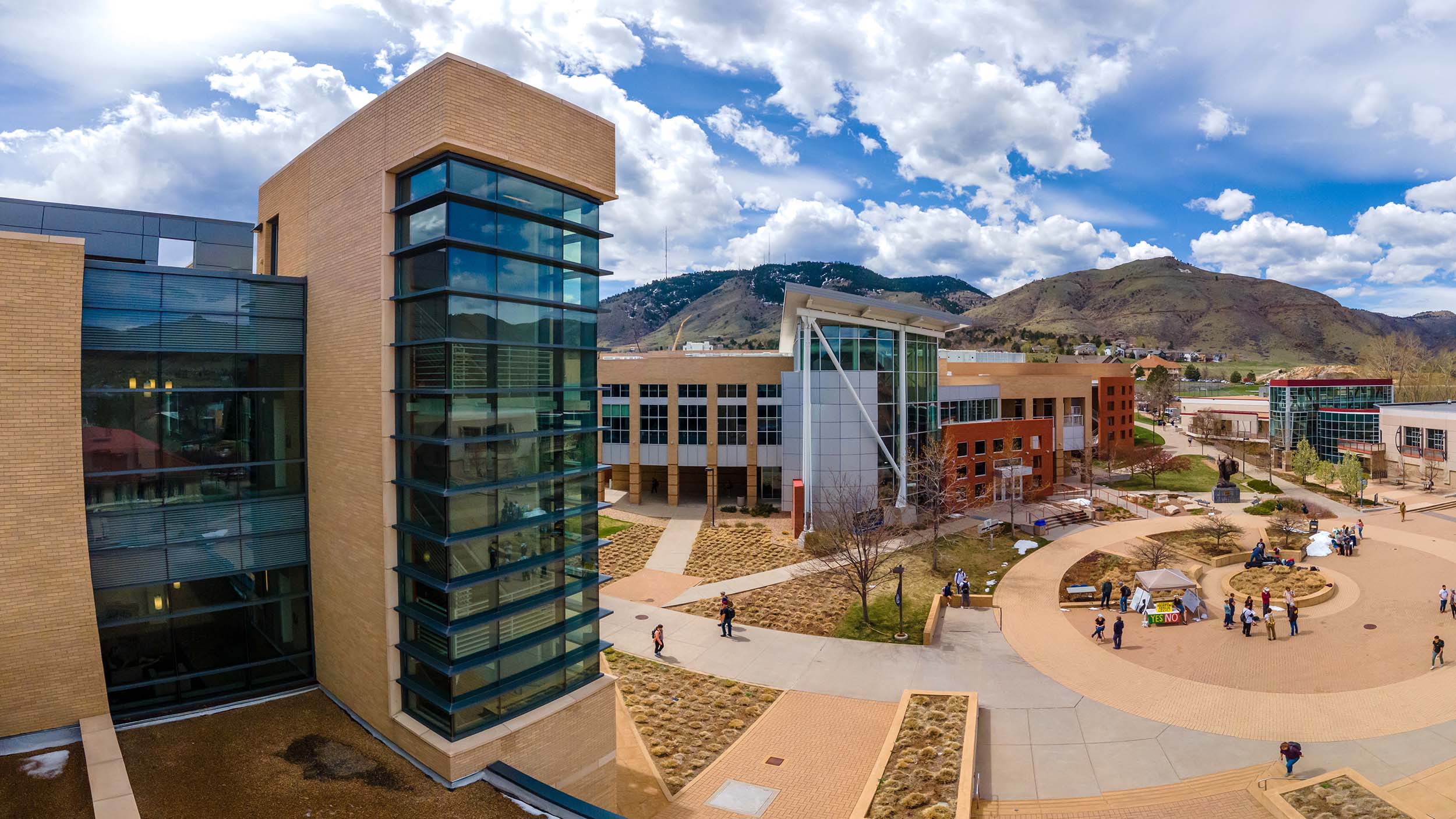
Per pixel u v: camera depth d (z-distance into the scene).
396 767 15.69
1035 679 27.80
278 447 18.67
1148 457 72.56
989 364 76.81
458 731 15.59
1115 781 20.97
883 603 36.41
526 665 17.09
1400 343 147.88
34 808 13.06
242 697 18.22
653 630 32.31
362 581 17.08
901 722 23.86
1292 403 78.19
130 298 16.34
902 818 18.73
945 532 50.19
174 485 17.08
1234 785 20.39
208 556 17.58
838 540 40.00
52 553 15.00
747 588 39.19
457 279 15.19
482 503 15.90
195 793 14.23
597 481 18.91
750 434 57.81
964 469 58.34
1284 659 28.81
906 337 53.00
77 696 15.59
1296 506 55.84
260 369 18.31
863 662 29.52
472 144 14.80
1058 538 49.31
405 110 15.37
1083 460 72.44
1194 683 27.05
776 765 21.95
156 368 16.77
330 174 17.83
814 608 35.91
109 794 13.50
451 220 14.95
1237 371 191.38
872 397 50.28
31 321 14.55
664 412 58.81
